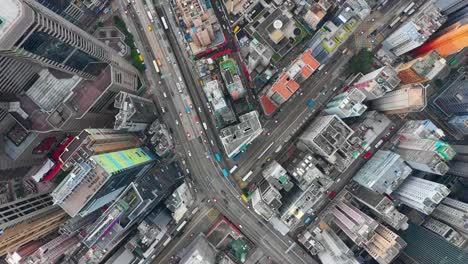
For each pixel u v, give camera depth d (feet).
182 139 568.82
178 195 529.04
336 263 485.15
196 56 571.28
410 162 504.02
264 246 568.41
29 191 554.87
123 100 465.06
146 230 517.14
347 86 566.77
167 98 570.87
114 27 568.82
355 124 575.38
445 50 507.30
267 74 563.89
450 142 573.33
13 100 490.49
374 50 575.79
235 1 565.53
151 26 571.69
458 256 465.06
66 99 477.77
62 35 368.07
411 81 530.68
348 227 495.41
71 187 404.36
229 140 478.59
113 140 481.05
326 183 489.67
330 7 543.39
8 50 334.85
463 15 503.20
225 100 542.98
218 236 567.59
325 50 538.06
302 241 548.72
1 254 412.16
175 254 567.18
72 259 479.41
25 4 319.06
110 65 473.67
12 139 513.04
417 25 494.59
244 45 568.82
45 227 488.02
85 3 539.70
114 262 502.79
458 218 490.49
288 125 572.92
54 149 570.05
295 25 549.13
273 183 500.33
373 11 573.33
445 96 538.88
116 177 431.02
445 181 560.20
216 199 568.82
